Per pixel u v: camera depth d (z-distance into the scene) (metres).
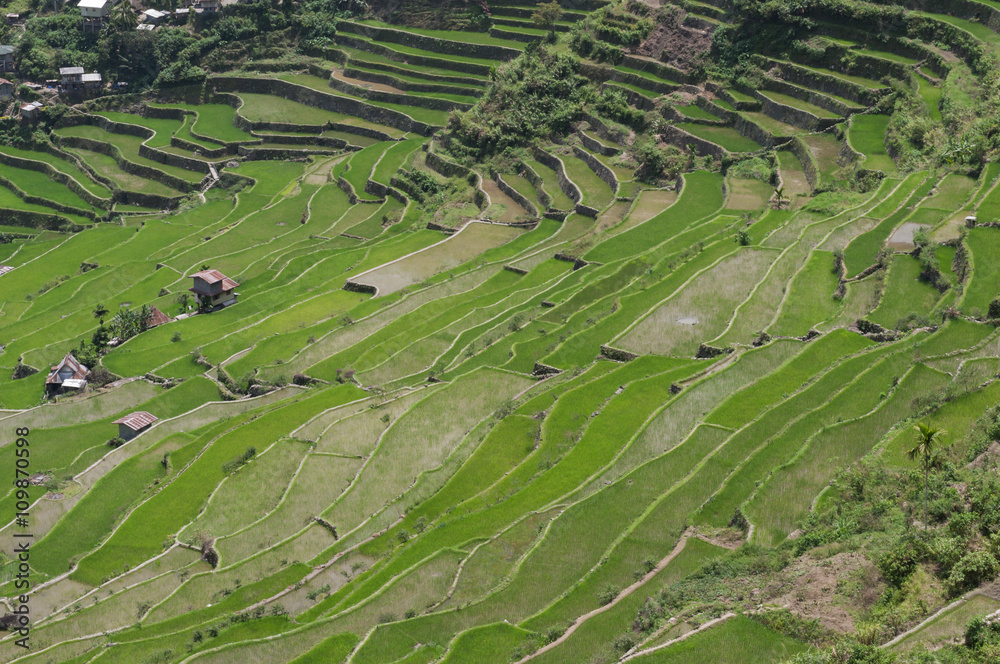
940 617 28.05
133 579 47.03
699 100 102.88
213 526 49.94
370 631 35.88
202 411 64.56
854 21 97.94
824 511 36.34
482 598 36.72
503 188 103.75
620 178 94.81
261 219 111.19
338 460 53.41
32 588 48.16
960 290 50.97
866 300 54.84
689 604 32.03
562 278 72.94
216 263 97.69
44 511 55.09
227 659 36.62
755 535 35.94
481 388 57.41
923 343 46.34
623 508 40.44
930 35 92.19
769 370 49.69
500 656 33.12
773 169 86.06
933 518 32.78
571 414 49.81
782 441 41.25
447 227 95.81
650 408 48.69
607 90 109.94
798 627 29.69
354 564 43.03
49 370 76.56
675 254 70.31
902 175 73.44
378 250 91.25
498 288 76.56
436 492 46.72
